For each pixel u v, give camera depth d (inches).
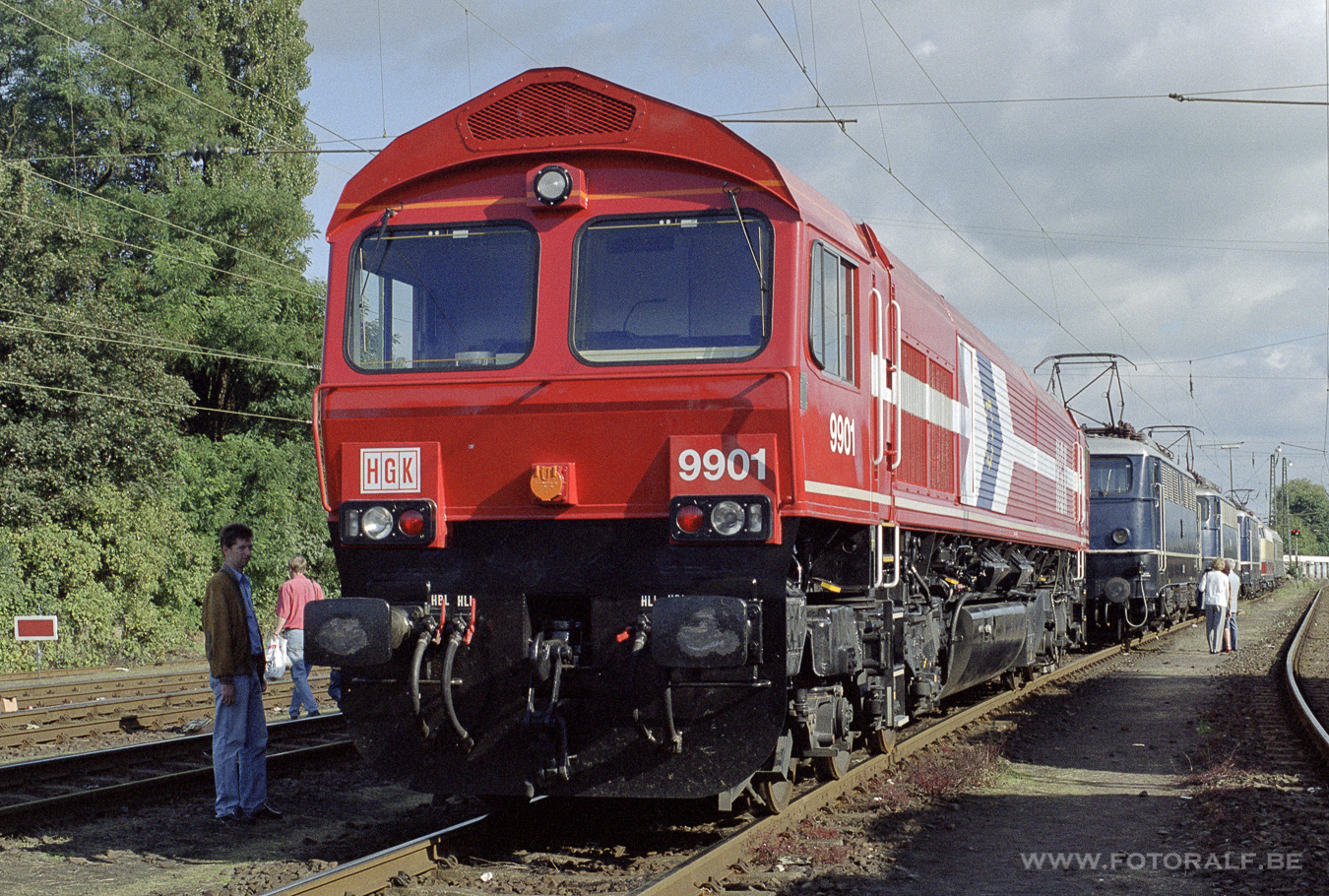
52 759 390.9
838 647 311.4
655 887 231.9
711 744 269.7
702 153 279.3
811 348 280.4
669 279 278.5
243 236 1363.2
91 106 1364.4
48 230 1008.9
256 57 1529.3
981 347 535.8
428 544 280.5
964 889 269.1
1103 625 1030.4
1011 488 591.5
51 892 265.3
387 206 295.1
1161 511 1039.6
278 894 227.0
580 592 276.8
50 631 741.3
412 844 268.7
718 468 268.5
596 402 274.1
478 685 280.2
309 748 435.5
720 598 254.7
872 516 332.8
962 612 491.2
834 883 264.7
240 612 342.0
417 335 288.8
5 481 909.8
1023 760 446.0
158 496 1040.8
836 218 314.7
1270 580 2723.9
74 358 959.0
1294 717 569.6
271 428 1347.2
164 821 337.7
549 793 277.4
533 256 285.1
